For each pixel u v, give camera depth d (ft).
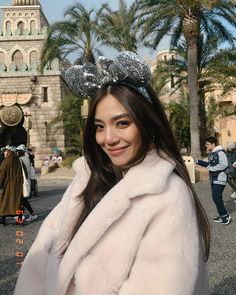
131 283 3.53
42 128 116.26
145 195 3.76
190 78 62.28
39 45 127.03
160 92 79.46
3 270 15.47
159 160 4.11
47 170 80.07
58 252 4.39
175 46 73.92
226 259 16.57
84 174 5.03
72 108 86.28
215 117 100.89
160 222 3.59
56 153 98.84
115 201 3.84
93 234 3.84
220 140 140.26
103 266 3.76
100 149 4.96
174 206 3.64
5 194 25.36
